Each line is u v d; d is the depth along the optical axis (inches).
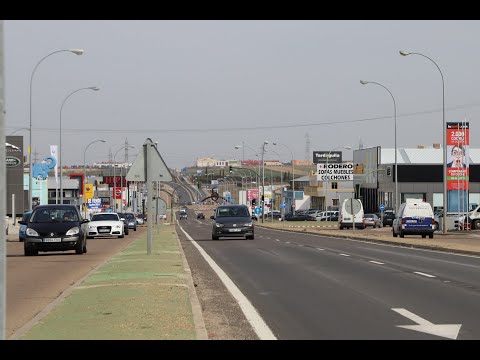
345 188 5994.1
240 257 1230.9
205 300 645.3
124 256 1131.3
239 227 1955.0
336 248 1515.7
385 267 1000.9
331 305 604.1
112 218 2198.6
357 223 3120.1
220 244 1716.3
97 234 2091.5
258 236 2298.2
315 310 574.9
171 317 498.9
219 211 2022.6
